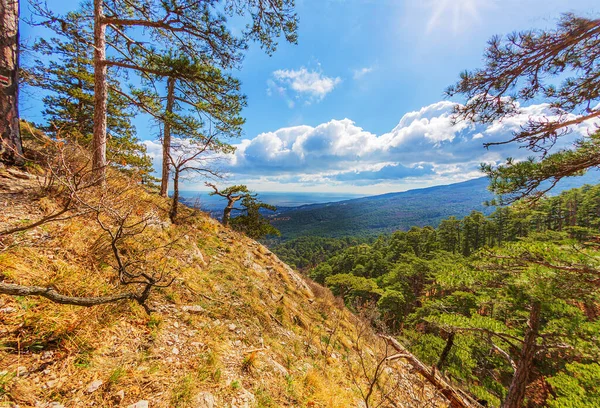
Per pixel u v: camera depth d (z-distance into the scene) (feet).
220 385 7.41
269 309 16.34
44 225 9.37
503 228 136.46
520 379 24.43
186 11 18.94
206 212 33.60
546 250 20.26
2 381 4.53
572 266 18.69
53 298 5.18
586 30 11.60
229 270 18.30
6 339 5.31
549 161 16.26
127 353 6.80
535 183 16.83
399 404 15.17
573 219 130.11
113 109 36.83
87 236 10.14
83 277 7.87
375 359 20.97
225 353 9.18
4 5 13.74
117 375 5.84
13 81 14.02
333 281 117.60
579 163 15.40
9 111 13.79
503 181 17.95
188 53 23.15
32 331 5.74
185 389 6.43
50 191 11.23
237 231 39.91
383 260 159.12
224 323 11.31
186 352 8.06
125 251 10.98
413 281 109.09
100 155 17.69
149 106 25.05
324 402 9.87
